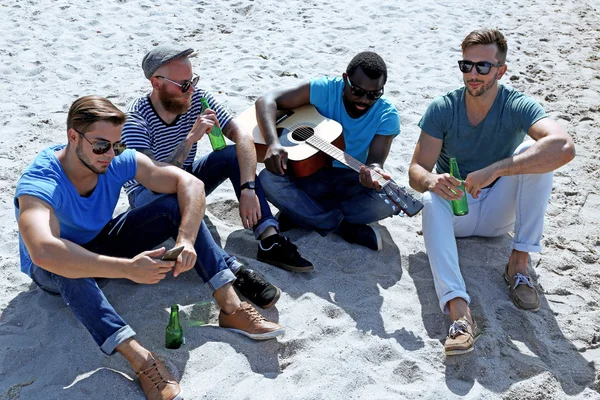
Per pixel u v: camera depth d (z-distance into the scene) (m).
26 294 3.70
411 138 5.58
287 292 3.76
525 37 7.73
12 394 3.06
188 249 3.20
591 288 3.96
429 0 8.73
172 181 3.46
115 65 6.62
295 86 4.34
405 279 3.95
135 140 3.77
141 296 3.66
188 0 8.30
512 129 3.84
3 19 7.48
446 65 6.94
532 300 3.71
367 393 3.16
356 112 4.21
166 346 3.33
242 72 6.53
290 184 4.14
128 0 8.15
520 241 3.79
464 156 3.98
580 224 4.55
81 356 3.24
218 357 3.28
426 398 3.16
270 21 7.86
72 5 7.93
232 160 3.98
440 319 3.66
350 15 8.12
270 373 3.26
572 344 3.53
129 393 3.04
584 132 5.77
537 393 3.21
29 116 5.63
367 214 4.13
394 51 7.21
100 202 3.36
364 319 3.61
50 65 6.51
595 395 3.25
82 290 3.04
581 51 7.43
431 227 3.64
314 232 4.25
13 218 4.36
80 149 3.11
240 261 3.91
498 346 3.46
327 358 3.33
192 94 3.88
